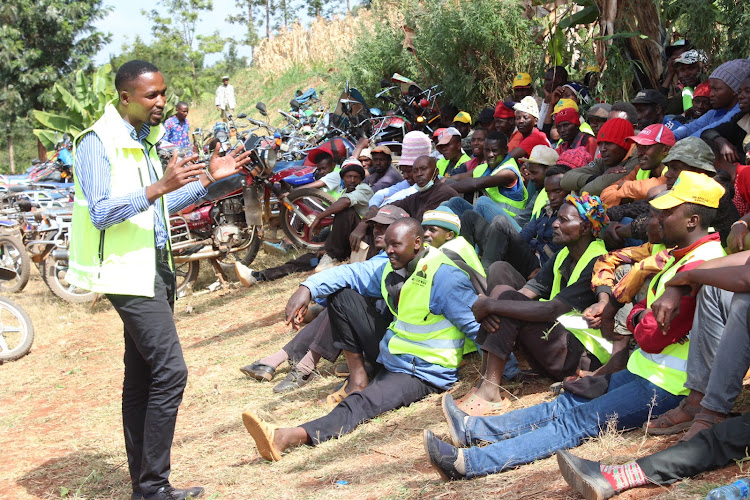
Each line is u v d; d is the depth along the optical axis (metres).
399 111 11.30
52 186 11.27
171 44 37.22
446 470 3.60
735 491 2.72
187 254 9.35
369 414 4.75
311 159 9.77
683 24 8.62
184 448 4.98
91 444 5.29
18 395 6.76
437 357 4.91
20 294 10.55
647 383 3.66
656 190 4.43
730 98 5.47
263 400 5.72
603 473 3.08
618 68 7.84
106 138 3.91
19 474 4.85
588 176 5.38
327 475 4.11
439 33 11.86
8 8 25.56
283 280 9.52
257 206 9.29
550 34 9.02
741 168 4.32
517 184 6.61
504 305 4.33
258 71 29.95
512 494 3.33
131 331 3.99
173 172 3.75
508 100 8.30
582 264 4.38
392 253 4.82
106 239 3.89
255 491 4.09
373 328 5.14
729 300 3.34
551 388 4.48
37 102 27.08
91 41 27.41
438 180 6.55
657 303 3.44
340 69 17.95
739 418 3.08
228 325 8.17
